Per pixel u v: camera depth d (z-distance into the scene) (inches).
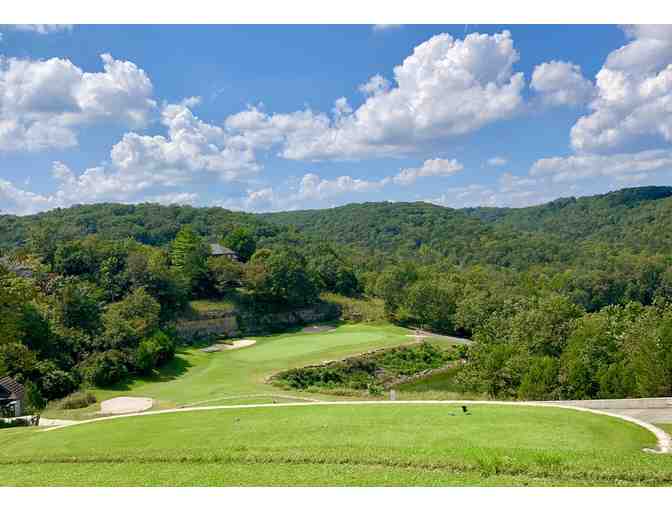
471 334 3467.0
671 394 1199.6
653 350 1280.8
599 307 4156.0
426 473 597.0
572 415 835.4
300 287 3597.4
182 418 956.6
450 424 799.7
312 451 689.0
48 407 1535.4
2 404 1364.4
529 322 1868.8
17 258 2439.7
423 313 3479.3
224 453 706.2
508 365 1539.1
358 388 1982.0
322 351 2369.6
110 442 815.1
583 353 1470.2
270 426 844.6
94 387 1798.7
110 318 2164.1
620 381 1279.5
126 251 3191.4
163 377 2000.5
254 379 1815.9
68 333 1991.9
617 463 583.2
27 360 1414.9
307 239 6156.5
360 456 657.6
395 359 2404.0
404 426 799.7
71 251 3009.4
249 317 3353.8
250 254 4441.4
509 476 578.9
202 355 2436.0
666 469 564.4
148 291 2906.0
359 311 3912.4
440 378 2245.3
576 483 551.5
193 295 3366.1
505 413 855.7
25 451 805.2
